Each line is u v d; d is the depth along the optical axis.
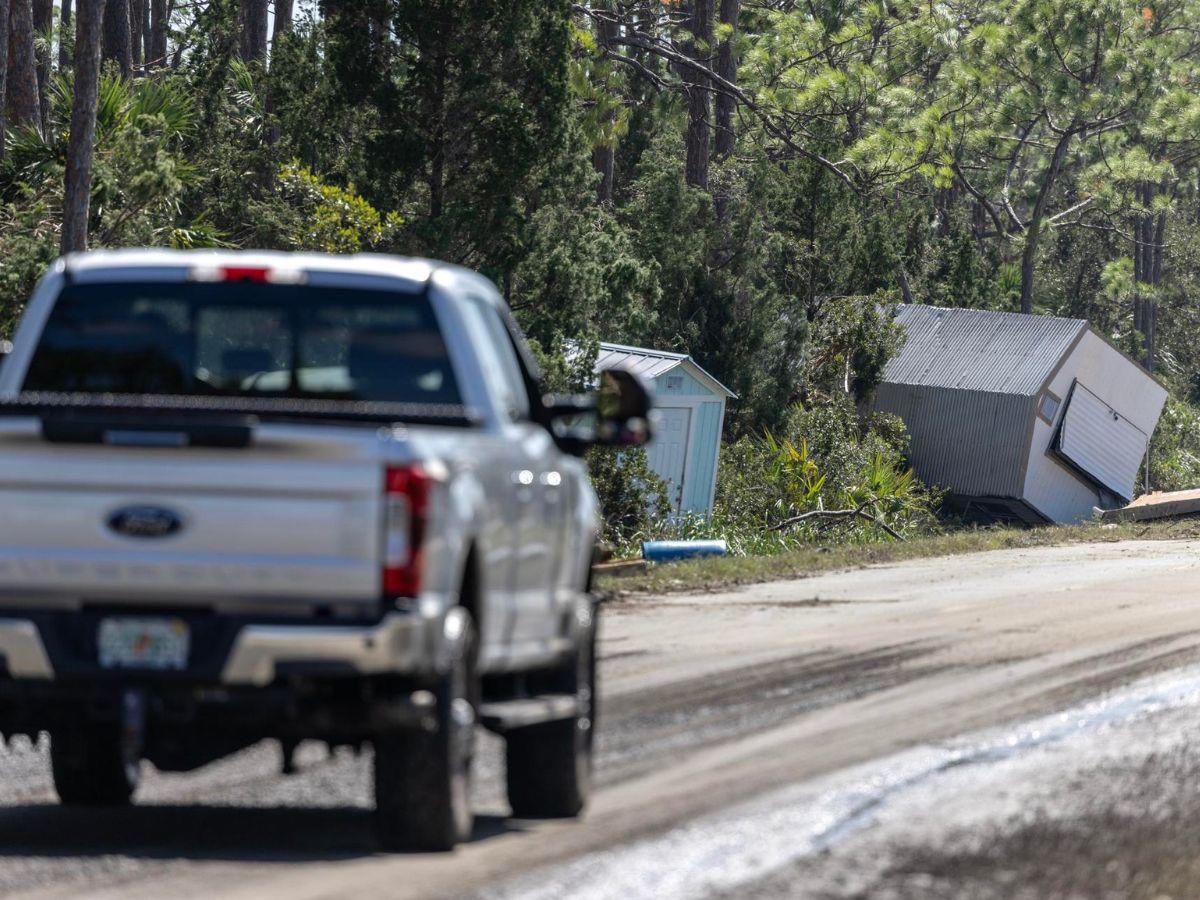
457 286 22.70
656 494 89.56
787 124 137.00
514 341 25.55
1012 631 50.22
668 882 20.95
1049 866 22.80
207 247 70.56
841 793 27.09
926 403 129.00
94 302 22.27
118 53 106.56
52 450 19.12
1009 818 25.67
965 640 47.88
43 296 22.38
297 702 19.39
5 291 60.69
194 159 87.88
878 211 139.88
